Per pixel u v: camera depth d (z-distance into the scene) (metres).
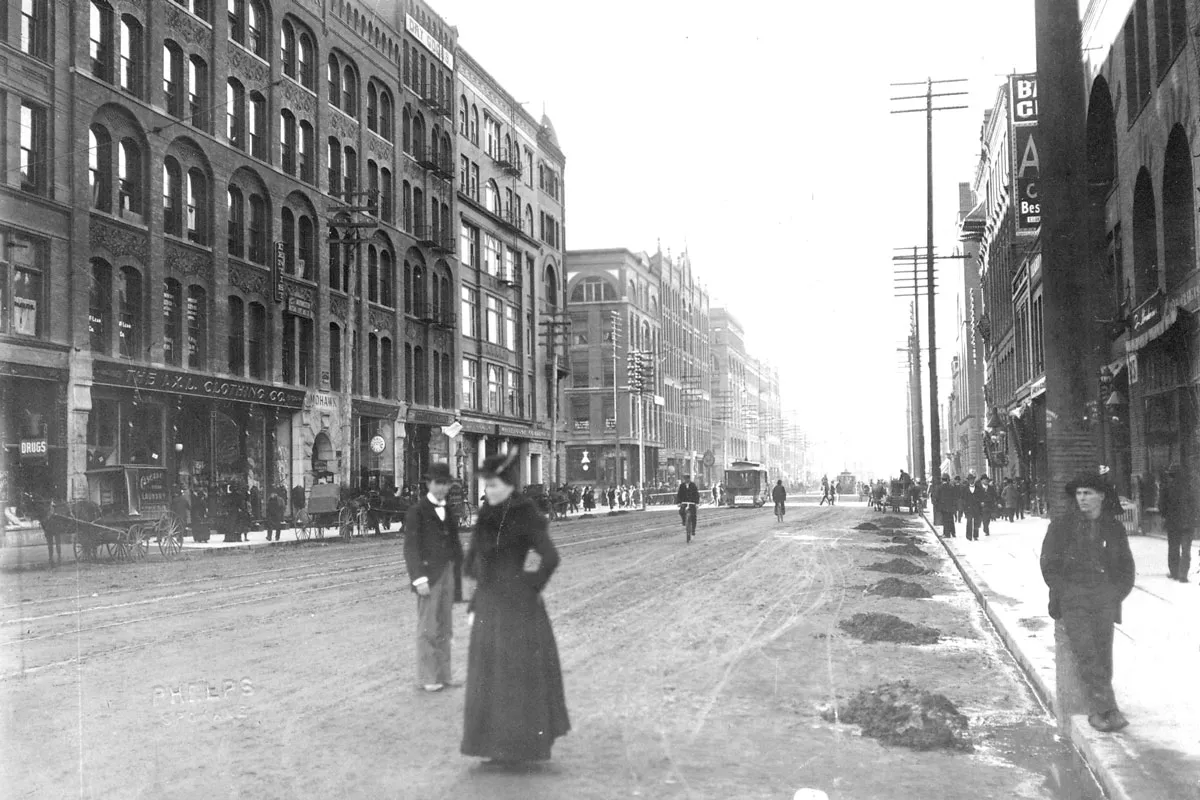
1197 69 16.98
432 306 50.34
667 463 96.81
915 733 6.45
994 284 55.34
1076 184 6.97
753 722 6.92
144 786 5.38
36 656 9.16
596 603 13.39
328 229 40.41
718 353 128.12
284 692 7.65
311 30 39.84
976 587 14.55
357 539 31.38
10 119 25.19
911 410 95.44
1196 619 10.49
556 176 71.19
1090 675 6.42
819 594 14.55
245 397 33.84
